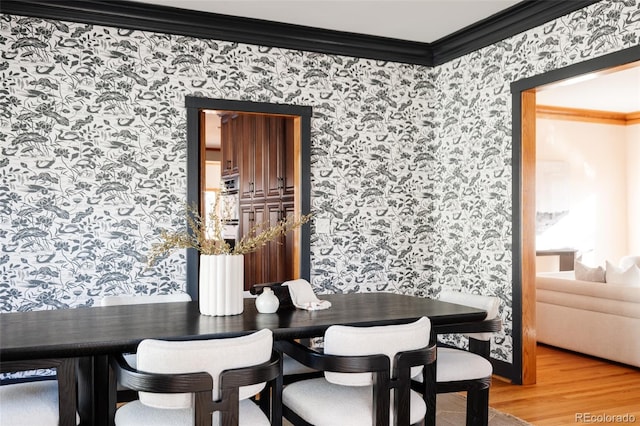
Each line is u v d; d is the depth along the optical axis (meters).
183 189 4.61
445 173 5.43
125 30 4.44
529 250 4.59
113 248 4.41
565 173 8.50
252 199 6.61
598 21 3.91
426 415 2.73
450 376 2.85
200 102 4.63
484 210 4.95
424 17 4.66
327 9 4.47
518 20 4.50
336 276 5.16
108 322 2.61
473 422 3.04
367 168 5.29
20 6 4.13
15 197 4.16
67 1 4.18
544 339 5.91
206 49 4.68
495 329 3.02
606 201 8.79
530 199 4.60
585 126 8.66
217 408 2.03
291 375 3.09
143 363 2.01
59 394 2.17
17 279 4.16
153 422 2.15
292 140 5.69
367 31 5.01
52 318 2.71
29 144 4.19
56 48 4.25
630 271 5.13
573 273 6.53
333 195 5.15
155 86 4.53
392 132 5.40
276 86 4.91
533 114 4.60
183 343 2.01
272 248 6.02
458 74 5.25
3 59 4.12
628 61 3.67
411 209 5.50
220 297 2.80
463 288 5.21
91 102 4.35
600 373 4.93
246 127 6.79
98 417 2.47
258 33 4.79
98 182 4.37
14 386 2.50
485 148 4.93
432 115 5.58
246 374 2.07
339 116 5.17
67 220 4.29
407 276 5.48
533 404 4.06
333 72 5.14
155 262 4.54
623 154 8.93
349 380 2.33
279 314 2.87
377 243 5.34
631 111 8.70
